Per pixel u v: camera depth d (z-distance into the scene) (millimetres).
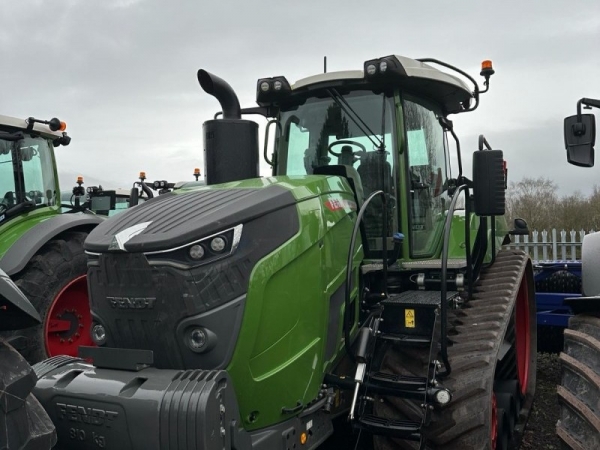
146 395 2273
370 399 2922
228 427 2314
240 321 2430
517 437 3746
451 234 4043
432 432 2893
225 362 2412
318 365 2775
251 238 2496
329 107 3771
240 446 2375
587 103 3109
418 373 2953
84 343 4984
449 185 4215
